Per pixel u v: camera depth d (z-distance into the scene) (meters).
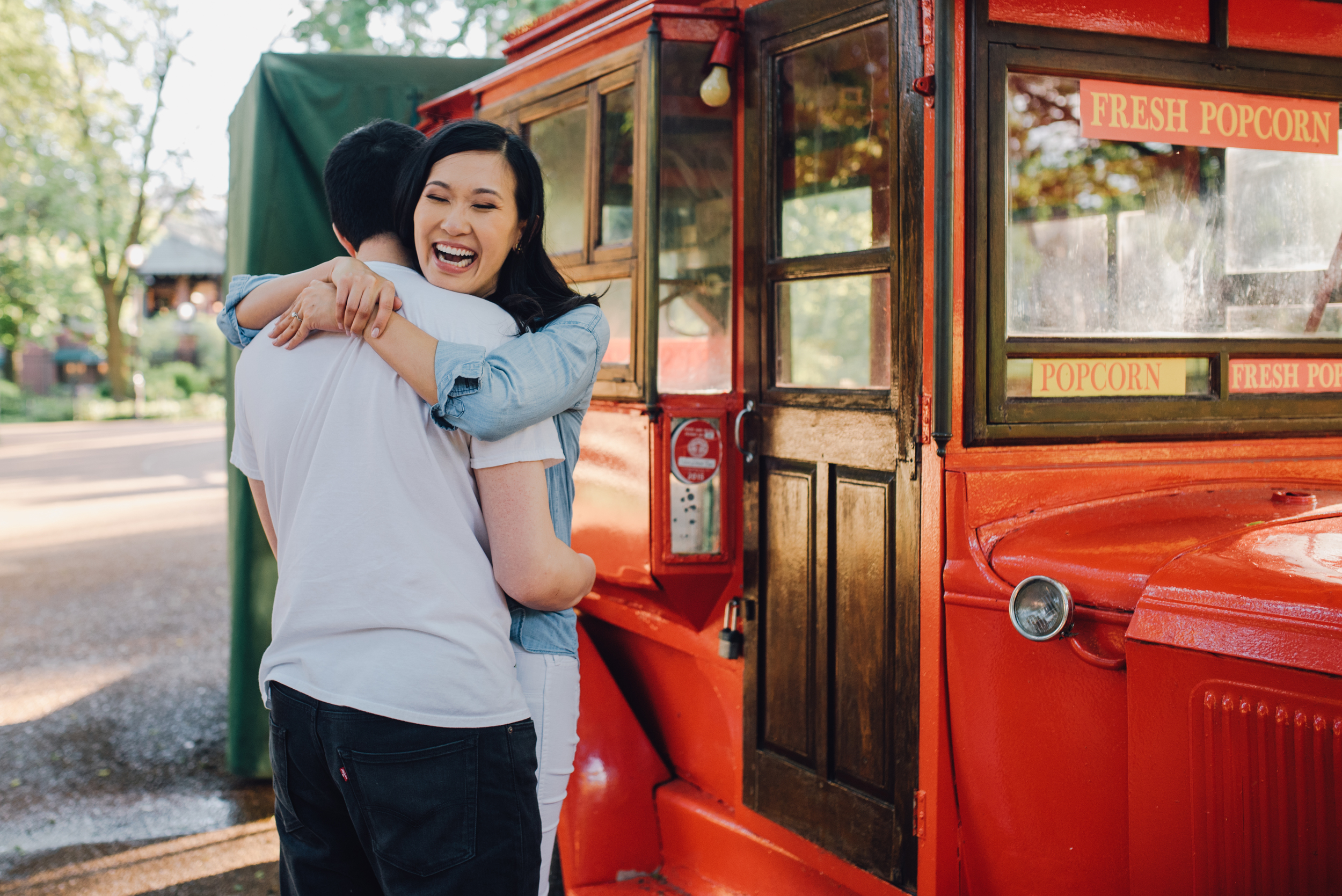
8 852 3.09
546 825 1.37
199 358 33.84
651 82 2.05
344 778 1.21
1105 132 1.69
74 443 18.98
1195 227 1.77
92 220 25.08
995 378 1.62
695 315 2.13
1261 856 1.20
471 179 1.35
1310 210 1.84
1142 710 1.30
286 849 1.37
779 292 1.99
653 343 2.09
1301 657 1.15
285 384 1.30
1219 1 1.74
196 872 2.97
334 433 1.25
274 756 1.30
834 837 1.86
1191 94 1.75
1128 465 1.70
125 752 3.92
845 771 1.84
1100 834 1.44
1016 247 1.65
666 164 2.06
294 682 1.24
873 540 1.76
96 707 4.41
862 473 1.79
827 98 1.86
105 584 6.84
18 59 22.70
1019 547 1.54
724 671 2.21
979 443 1.61
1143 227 1.73
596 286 2.30
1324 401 1.85
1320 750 1.14
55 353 33.44
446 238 1.36
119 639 5.49
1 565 7.43
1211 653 1.23
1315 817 1.15
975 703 1.57
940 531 1.61
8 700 4.51
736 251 2.12
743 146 2.07
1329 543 1.35
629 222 2.16
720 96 2.03
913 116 1.63
